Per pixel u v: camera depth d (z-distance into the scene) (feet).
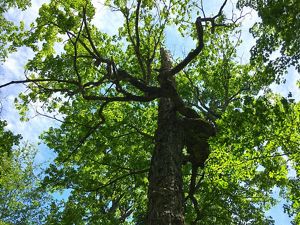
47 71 39.83
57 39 42.24
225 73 48.16
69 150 44.50
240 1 28.68
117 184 45.11
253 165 30.60
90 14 36.52
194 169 27.07
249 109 26.71
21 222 77.97
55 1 37.58
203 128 26.22
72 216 40.75
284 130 27.73
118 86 27.32
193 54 26.11
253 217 41.11
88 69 43.34
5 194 79.87
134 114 47.73
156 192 20.47
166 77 26.73
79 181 43.21
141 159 44.21
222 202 40.88
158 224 18.80
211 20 27.40
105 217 42.75
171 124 25.21
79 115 43.93
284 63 27.17
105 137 43.42
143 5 40.01
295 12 25.46
